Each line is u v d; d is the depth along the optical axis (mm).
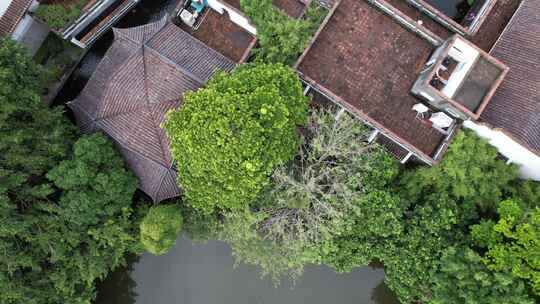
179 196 26938
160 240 23688
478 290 20688
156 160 24250
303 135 24031
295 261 24562
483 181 22484
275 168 22922
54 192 24891
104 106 24391
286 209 23953
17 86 22703
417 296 25141
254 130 19719
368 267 30000
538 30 22844
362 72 23266
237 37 25578
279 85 21062
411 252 22891
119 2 28781
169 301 30766
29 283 23328
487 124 20922
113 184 23656
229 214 23422
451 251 21531
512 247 20375
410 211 24312
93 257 24188
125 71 23828
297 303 29953
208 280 30422
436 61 20922
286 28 22578
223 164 20219
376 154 23453
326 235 22453
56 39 29250
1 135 21531
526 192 22531
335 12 23344
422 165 24672
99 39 30312
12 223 21438
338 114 22969
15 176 21938
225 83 20922
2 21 26234
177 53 24125
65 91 30125
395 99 23172
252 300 30203
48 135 23250
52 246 23219
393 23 23359
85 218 23203
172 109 22141
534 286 19828
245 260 25797
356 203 23000
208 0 24688
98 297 30969
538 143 21328
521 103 22109
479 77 20422
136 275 30922
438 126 22969
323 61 23297
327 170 22203
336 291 30062
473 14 27203
